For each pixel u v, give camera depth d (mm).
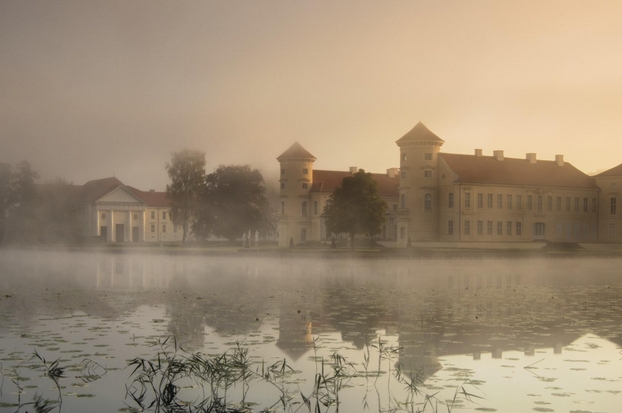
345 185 83500
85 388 11562
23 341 15656
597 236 108188
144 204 138125
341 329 17938
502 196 99312
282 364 13469
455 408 10562
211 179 112375
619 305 24000
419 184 98062
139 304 23438
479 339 16453
